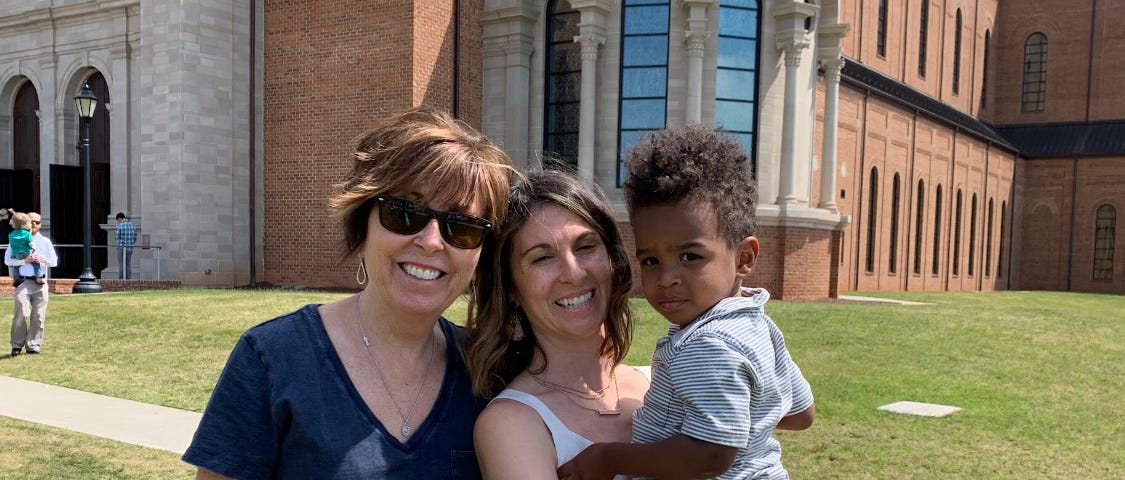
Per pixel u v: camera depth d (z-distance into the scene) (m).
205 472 2.00
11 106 25.95
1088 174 50.81
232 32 21.31
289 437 2.04
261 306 14.32
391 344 2.21
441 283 2.15
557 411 2.32
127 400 8.68
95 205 23.89
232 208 21.33
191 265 20.58
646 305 14.62
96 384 9.41
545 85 21.91
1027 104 53.72
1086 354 12.15
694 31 19.84
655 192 2.37
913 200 37.53
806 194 21.75
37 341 11.13
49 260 11.30
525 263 2.33
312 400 2.05
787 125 20.83
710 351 2.26
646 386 2.77
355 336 2.20
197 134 20.67
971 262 45.84
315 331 2.15
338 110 20.61
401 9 19.69
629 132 20.61
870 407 8.36
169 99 20.59
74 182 24.20
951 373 10.27
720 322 2.33
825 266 22.17
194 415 8.02
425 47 19.97
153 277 21.16
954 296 28.81
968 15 47.88
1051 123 52.84
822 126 24.17
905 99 35.94
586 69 20.45
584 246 2.40
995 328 14.25
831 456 6.70
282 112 21.42
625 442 2.38
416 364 2.25
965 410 8.37
